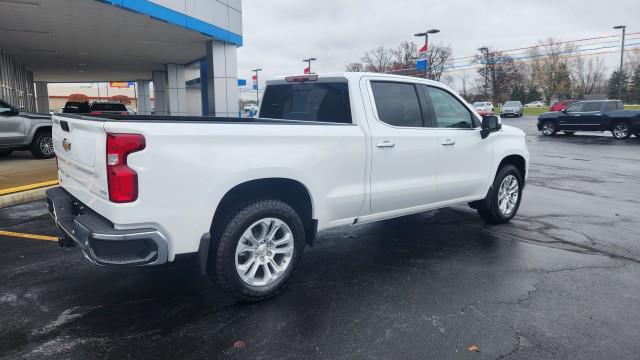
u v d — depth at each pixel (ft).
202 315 11.90
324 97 16.01
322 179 13.52
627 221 21.89
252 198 12.45
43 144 39.81
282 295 13.20
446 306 12.50
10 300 12.65
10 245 17.44
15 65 78.02
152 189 10.44
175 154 10.64
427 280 14.37
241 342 10.57
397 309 12.32
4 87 67.00
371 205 15.11
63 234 13.07
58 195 13.30
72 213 12.98
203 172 11.04
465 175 18.42
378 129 15.12
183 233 10.97
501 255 16.81
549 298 13.02
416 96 16.83
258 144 11.99
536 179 35.17
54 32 55.26
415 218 22.45
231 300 12.84
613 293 13.39
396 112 16.03
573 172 39.01
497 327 11.32
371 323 11.52
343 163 14.03
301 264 15.83
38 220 21.13
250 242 12.40
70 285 13.75
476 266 15.65
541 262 16.06
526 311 12.21
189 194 10.90
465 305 12.56
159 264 10.71
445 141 17.30
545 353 10.16
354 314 12.01
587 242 18.44
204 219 11.19
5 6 43.06
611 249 17.53
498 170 20.56
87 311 12.05
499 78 248.11
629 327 11.35
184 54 75.25
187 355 10.01
